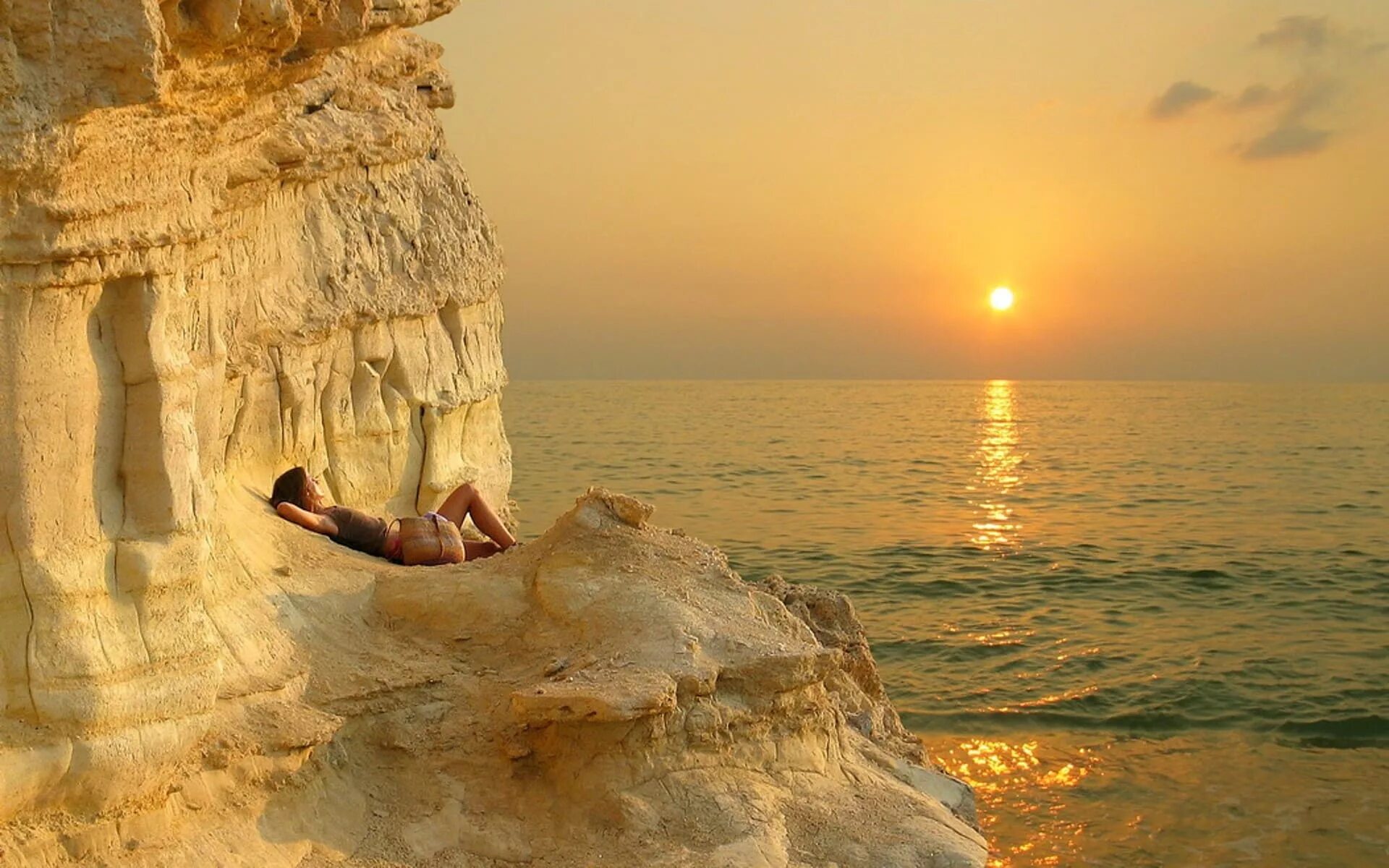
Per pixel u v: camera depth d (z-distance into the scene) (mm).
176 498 5625
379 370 11086
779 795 6918
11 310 5059
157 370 5578
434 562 8938
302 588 7500
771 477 52781
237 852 5836
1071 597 26281
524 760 6840
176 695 5559
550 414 114250
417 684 7090
